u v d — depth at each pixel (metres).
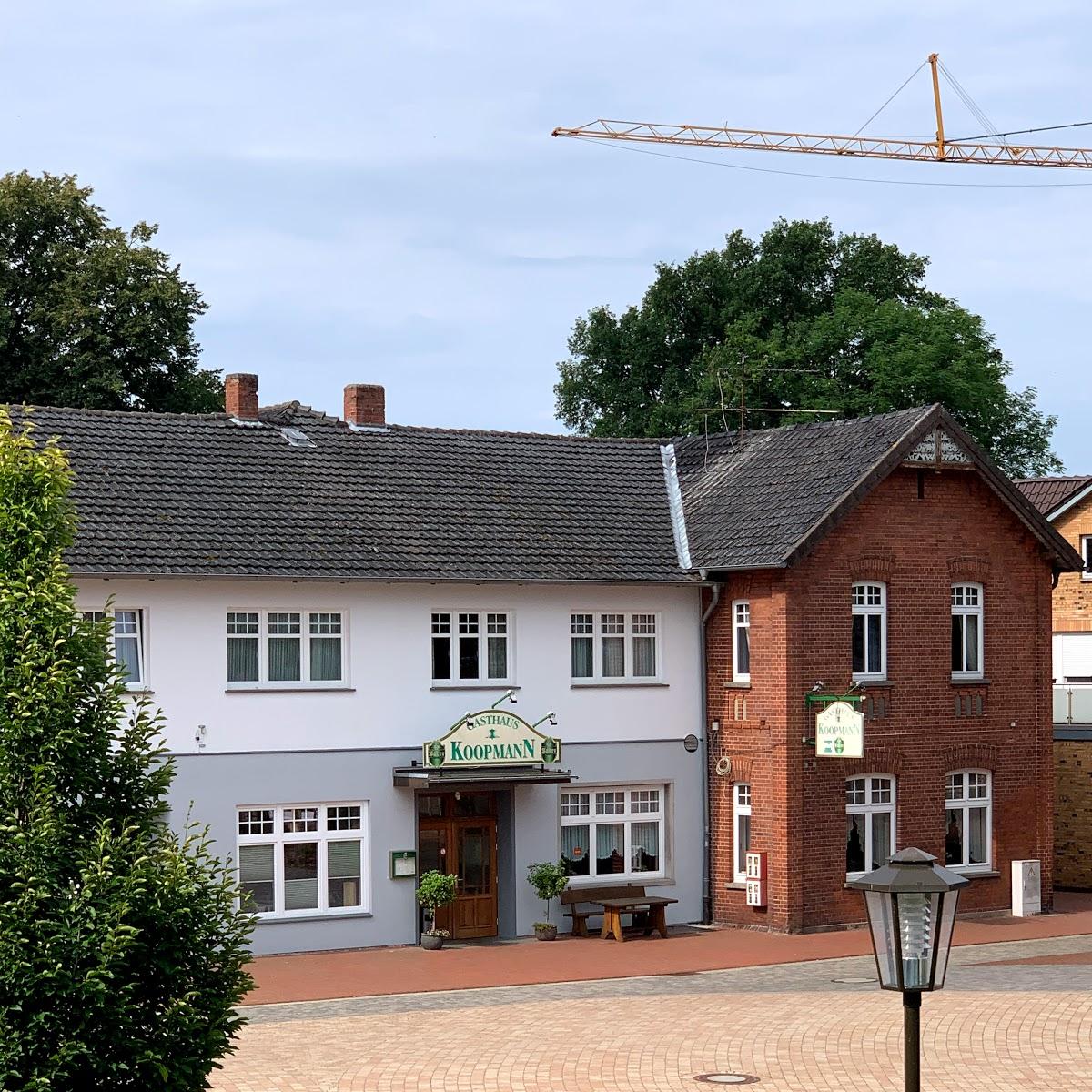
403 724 36.38
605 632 39.09
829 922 37.91
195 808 34.06
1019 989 30.00
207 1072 15.97
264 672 35.22
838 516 37.62
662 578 38.78
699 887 39.41
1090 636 56.88
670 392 73.75
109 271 57.62
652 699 39.22
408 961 34.03
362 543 36.50
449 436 41.75
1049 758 41.47
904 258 74.44
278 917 34.78
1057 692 47.47
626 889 38.12
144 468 36.66
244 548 35.06
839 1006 28.55
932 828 39.53
